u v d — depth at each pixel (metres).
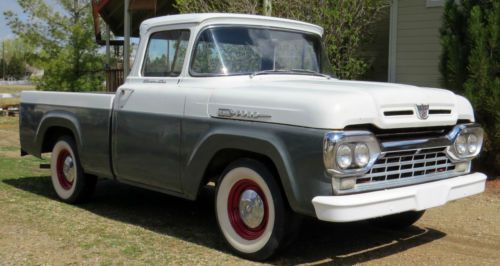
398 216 5.85
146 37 6.06
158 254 5.01
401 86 5.04
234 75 5.40
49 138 7.31
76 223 6.01
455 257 5.09
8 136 15.14
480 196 7.45
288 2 9.93
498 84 7.72
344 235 5.77
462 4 8.30
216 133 4.93
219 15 5.58
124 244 5.29
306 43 6.21
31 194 7.45
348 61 10.31
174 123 5.34
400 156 4.63
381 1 10.66
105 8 15.72
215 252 5.10
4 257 4.89
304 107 4.36
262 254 4.77
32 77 20.89
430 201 4.68
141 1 13.12
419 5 10.89
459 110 5.14
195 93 5.22
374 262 4.92
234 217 5.05
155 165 5.59
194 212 6.64
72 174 6.90
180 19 5.71
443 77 8.49
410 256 5.10
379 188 4.49
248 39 5.70
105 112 6.19
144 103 5.71
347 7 10.05
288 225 4.65
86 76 19.94
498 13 7.84
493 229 6.02
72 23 20.52
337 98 4.31
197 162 5.14
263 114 4.62
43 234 5.56
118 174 6.12
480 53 7.79
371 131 4.45
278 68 5.79
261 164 4.74
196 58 5.52
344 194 4.28
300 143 4.34
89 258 4.88
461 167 5.20
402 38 11.20
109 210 6.68
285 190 4.46
